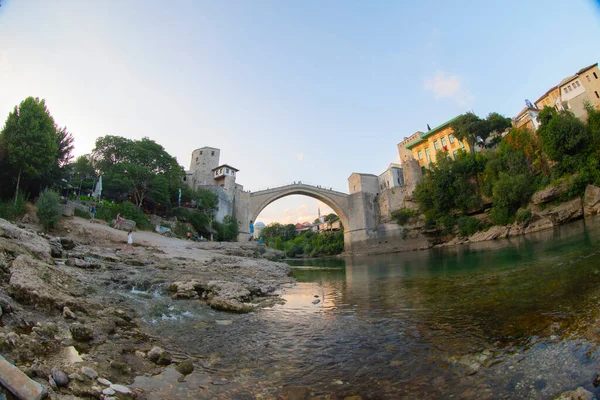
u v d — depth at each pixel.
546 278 9.23
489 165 43.16
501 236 38.41
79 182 41.19
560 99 45.31
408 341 5.36
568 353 3.94
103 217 29.48
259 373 4.36
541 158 37.56
